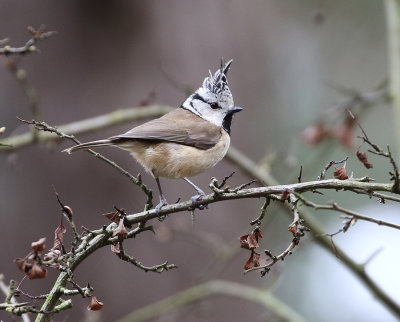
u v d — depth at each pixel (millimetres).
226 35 13078
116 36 12250
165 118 9312
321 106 16438
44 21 12039
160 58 12344
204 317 11852
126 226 6777
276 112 14945
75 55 12117
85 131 11453
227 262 11797
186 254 12039
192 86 11875
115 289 11586
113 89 12148
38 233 11508
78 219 11602
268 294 11438
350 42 17078
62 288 6250
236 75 13438
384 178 15625
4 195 11562
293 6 16906
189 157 8859
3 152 10844
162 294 11766
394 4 12398
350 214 6039
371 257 10578
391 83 11672
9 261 11344
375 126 16578
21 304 5781
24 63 11969
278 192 6191
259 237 6070
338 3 17141
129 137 8484
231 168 12969
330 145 12133
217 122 9641
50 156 11719
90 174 11727
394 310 10531
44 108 11961
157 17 12438
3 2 11922
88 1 12180
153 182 11984
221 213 12609
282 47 15844
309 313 15711
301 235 5871
